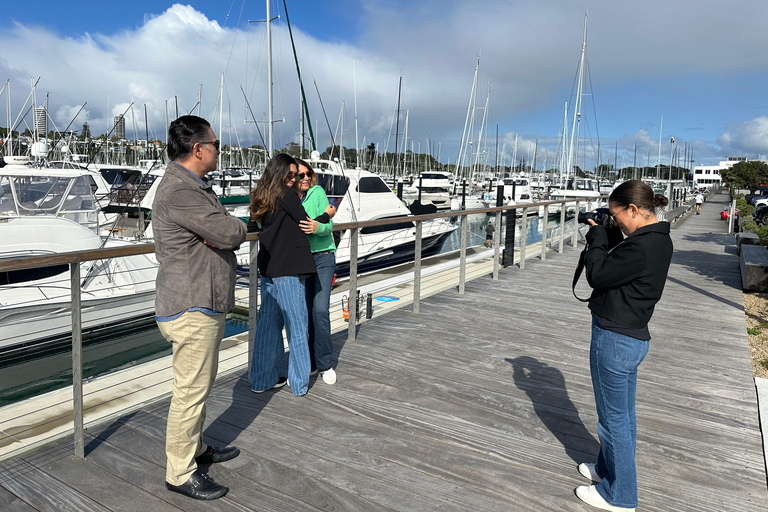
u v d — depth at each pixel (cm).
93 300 664
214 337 238
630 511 239
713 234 1662
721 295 736
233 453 281
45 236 699
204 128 227
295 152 1806
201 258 229
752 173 9200
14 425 434
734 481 272
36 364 631
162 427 313
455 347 476
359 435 310
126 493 247
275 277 342
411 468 276
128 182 1495
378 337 503
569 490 259
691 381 409
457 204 3006
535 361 443
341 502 245
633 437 234
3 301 630
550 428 324
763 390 387
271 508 239
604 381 231
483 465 280
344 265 1201
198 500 242
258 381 365
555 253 1157
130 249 276
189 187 223
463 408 350
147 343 720
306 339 358
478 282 794
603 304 229
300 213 336
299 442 300
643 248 213
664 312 634
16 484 252
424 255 1470
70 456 279
